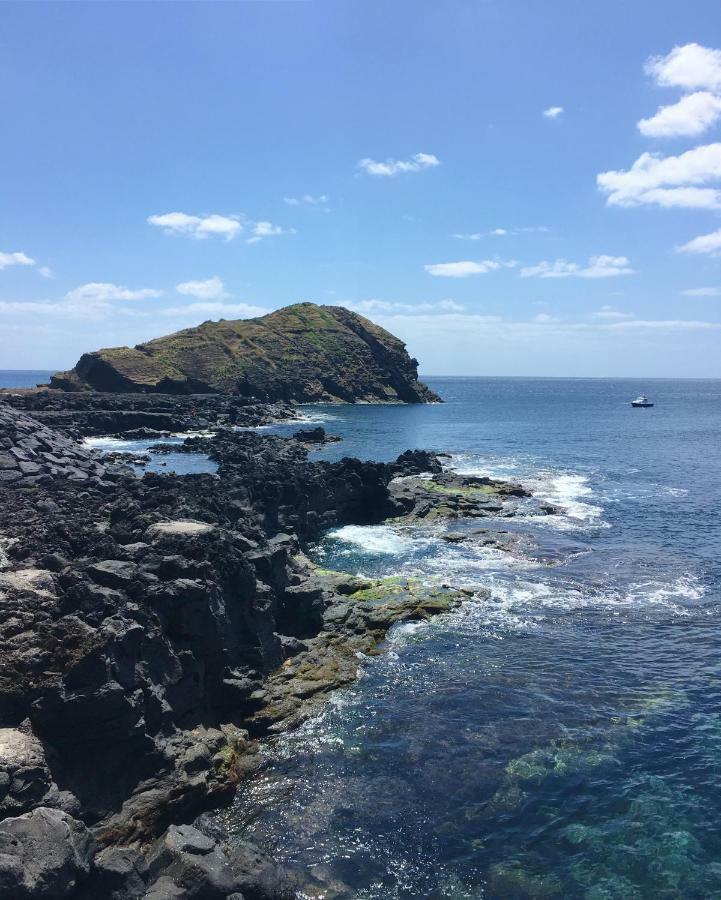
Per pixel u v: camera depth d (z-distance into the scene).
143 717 19.33
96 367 168.12
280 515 45.84
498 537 47.47
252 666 25.73
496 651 29.33
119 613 20.66
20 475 47.00
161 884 14.99
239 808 19.58
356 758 21.72
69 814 15.87
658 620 32.91
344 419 153.25
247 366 190.12
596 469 80.62
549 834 18.33
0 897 12.75
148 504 37.78
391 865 17.33
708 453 95.75
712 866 17.14
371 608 32.78
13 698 17.66
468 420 153.62
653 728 23.23
